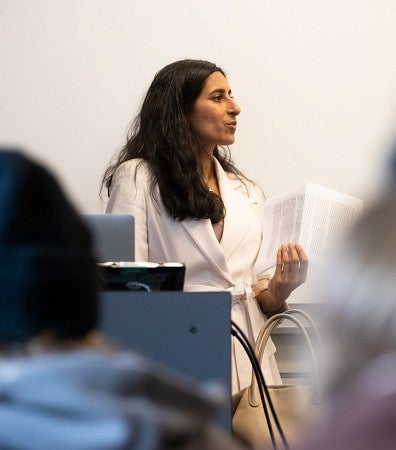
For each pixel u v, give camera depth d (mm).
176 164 4871
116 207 4871
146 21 6273
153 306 2768
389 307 1301
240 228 4922
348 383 1303
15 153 1351
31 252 1306
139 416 1198
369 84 6387
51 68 6223
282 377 6012
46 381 1215
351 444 1263
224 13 6312
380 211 1338
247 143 6289
